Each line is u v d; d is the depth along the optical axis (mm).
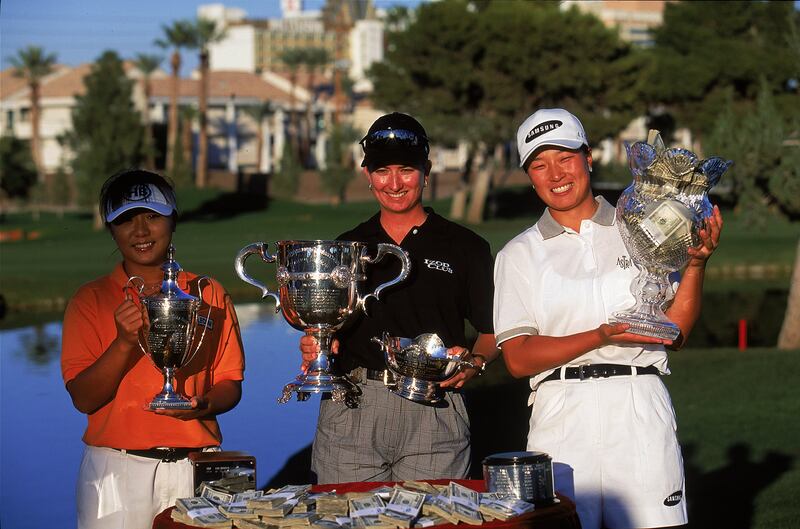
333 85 110875
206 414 4012
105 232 56188
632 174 3865
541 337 4043
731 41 57625
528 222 56875
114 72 62188
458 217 58188
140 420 4023
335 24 159500
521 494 3184
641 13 74312
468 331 15531
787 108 52625
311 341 4359
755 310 22844
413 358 4266
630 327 3730
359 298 4383
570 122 4086
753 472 7969
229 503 3162
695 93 56969
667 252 3791
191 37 79438
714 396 10992
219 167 101562
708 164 3762
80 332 4094
